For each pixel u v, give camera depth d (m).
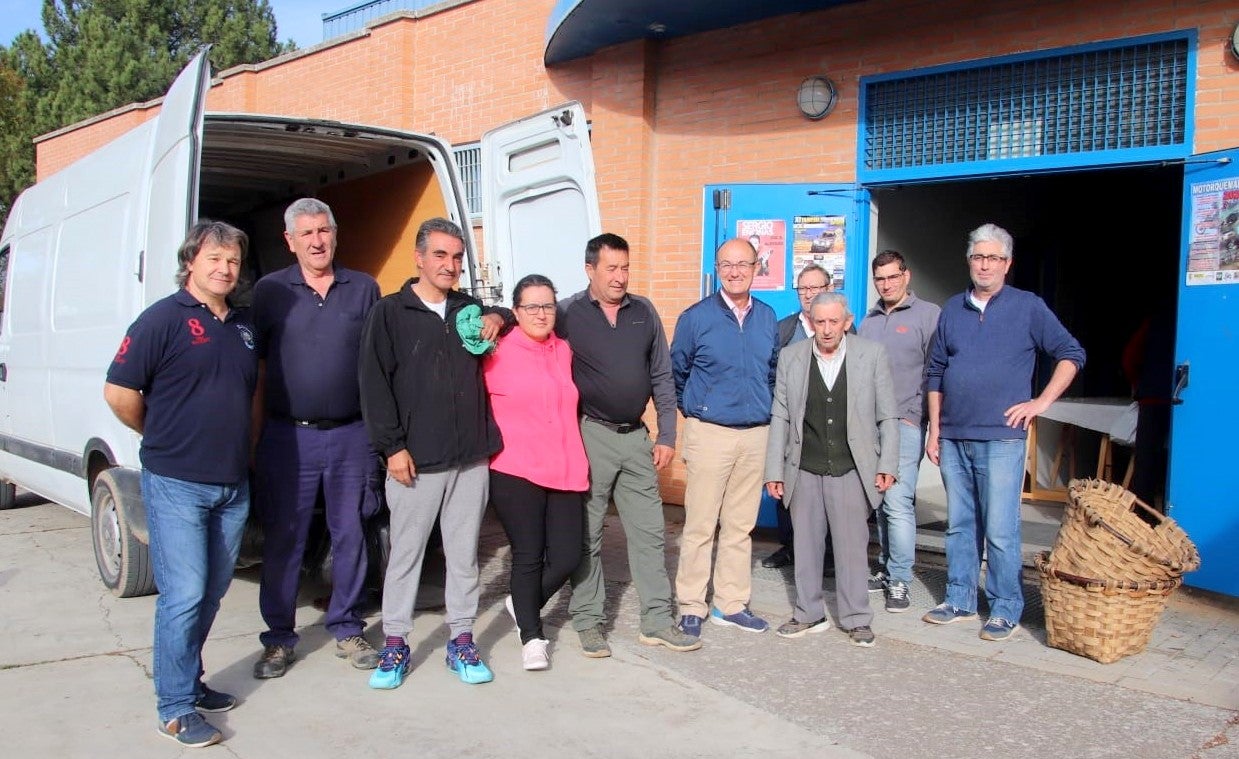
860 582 5.04
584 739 3.89
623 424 4.84
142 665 4.65
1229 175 5.57
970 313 5.27
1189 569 4.73
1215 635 5.20
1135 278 9.92
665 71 8.14
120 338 5.64
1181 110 5.91
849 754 3.79
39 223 7.41
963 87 6.70
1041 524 7.61
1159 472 6.99
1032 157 6.40
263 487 4.52
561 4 7.48
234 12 30.72
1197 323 5.69
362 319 4.62
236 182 7.64
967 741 3.91
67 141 17.45
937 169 6.77
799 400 5.06
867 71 7.06
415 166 6.63
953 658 4.85
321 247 4.50
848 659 4.83
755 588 6.12
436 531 5.82
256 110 12.91
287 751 3.76
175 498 3.81
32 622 5.30
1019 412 5.05
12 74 24.62
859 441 4.96
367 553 4.99
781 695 4.37
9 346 7.78
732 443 5.06
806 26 7.35
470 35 9.90
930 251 8.40
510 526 4.60
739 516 5.21
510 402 4.58
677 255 8.12
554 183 5.95
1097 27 6.15
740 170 7.73
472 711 4.14
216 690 4.33
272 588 4.52
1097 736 3.96
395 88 10.57
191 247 3.89
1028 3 6.39
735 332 5.04
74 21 31.19
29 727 3.94
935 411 5.48
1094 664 4.76
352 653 4.65
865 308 7.18
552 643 5.04
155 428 3.82
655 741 3.89
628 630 5.27
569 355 4.79
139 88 26.52
